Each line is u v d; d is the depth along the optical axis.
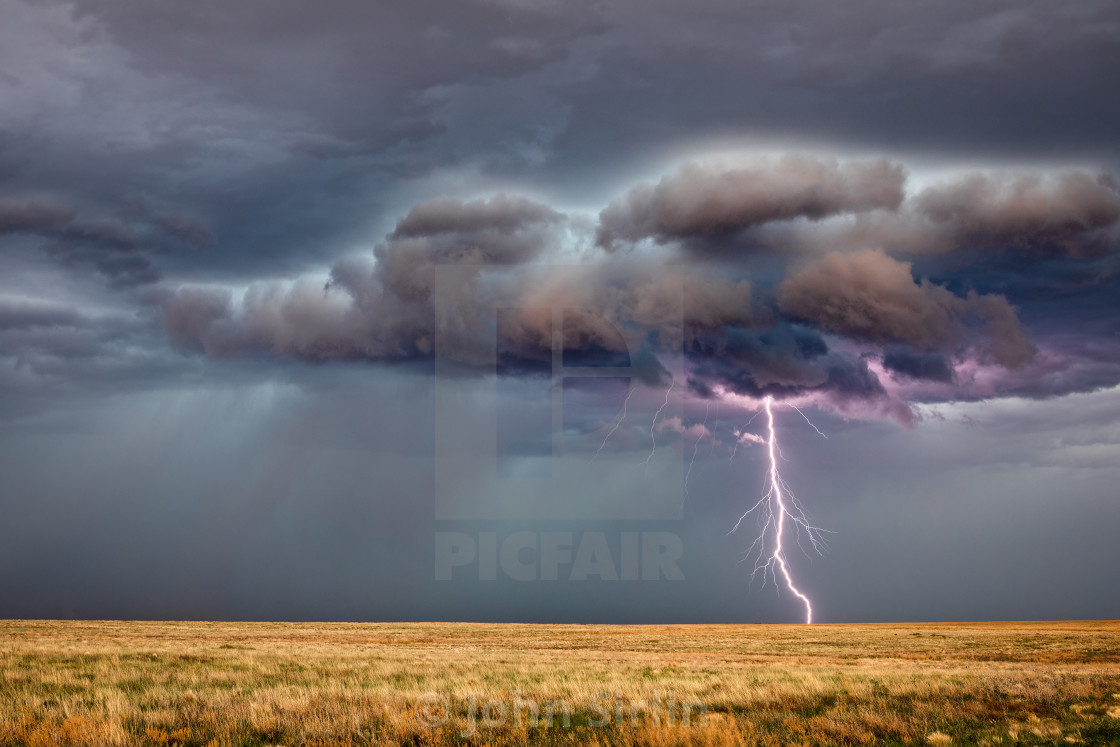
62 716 13.12
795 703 16.27
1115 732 12.99
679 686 18.88
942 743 12.13
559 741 12.31
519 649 44.12
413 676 22.06
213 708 14.20
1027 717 14.60
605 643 52.41
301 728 12.30
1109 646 47.88
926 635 65.06
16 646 31.45
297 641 49.06
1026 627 89.75
